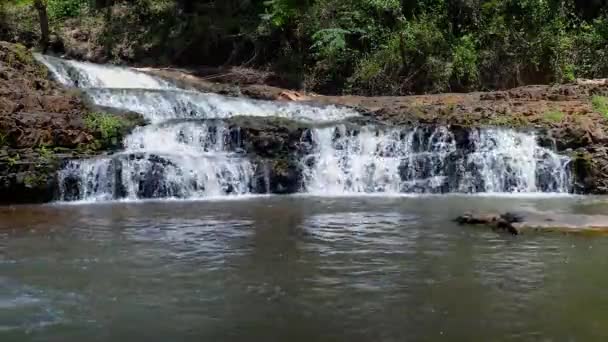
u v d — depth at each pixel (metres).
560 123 16.56
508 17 26.09
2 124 13.84
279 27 28.42
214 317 5.33
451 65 24.78
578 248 7.92
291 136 15.84
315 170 15.59
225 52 30.09
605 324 5.07
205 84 23.80
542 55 24.70
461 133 16.05
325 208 12.14
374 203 13.01
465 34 26.38
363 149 16.16
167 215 11.23
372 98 22.11
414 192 15.63
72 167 13.91
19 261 7.41
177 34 30.75
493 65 25.06
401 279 6.47
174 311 5.50
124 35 31.64
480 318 5.22
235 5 30.64
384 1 26.72
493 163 15.80
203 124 15.93
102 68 22.14
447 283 6.30
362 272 6.77
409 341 4.73
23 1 30.11
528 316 5.27
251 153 15.62
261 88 23.20
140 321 5.25
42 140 14.33
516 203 12.98
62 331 5.05
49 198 13.66
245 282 6.41
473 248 7.97
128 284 6.37
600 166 15.38
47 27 30.47
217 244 8.38
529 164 15.76
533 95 19.59
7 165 13.32
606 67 24.38
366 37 26.70
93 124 15.20
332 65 26.53
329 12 27.73
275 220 10.54
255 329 5.03
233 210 11.88
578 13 27.36
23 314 5.45
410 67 25.30
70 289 6.21
